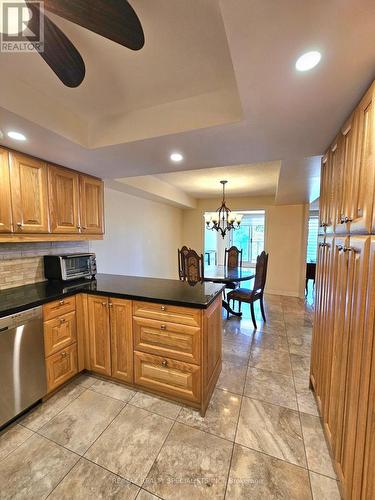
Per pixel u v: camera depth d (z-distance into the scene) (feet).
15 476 4.37
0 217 5.86
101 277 9.23
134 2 2.99
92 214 8.87
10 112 4.35
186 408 6.07
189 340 5.86
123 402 6.27
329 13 2.41
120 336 6.72
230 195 18.83
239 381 7.25
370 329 3.12
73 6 2.32
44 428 5.43
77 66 3.22
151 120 5.47
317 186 11.41
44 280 8.19
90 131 6.09
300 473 4.44
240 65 3.17
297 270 17.69
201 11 3.11
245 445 5.03
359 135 3.65
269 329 11.31
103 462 4.64
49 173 7.13
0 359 5.15
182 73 4.37
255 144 5.87
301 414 5.91
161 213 17.85
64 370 6.72
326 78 3.41
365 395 3.22
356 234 3.74
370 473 3.10
